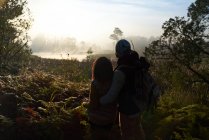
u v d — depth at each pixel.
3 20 9.58
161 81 6.36
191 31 6.04
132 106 3.00
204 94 5.70
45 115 4.25
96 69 3.04
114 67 3.20
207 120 4.07
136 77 2.98
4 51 9.59
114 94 2.95
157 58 6.29
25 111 4.10
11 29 9.77
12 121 3.79
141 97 3.00
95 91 3.07
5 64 9.14
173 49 6.15
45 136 3.71
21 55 10.12
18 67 9.45
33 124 3.74
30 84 5.47
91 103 3.11
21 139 3.66
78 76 7.96
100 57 3.07
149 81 3.04
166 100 4.87
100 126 3.08
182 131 3.90
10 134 3.64
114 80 2.96
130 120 3.02
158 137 3.70
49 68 9.99
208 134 3.73
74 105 4.59
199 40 6.09
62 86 5.55
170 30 6.15
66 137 3.83
